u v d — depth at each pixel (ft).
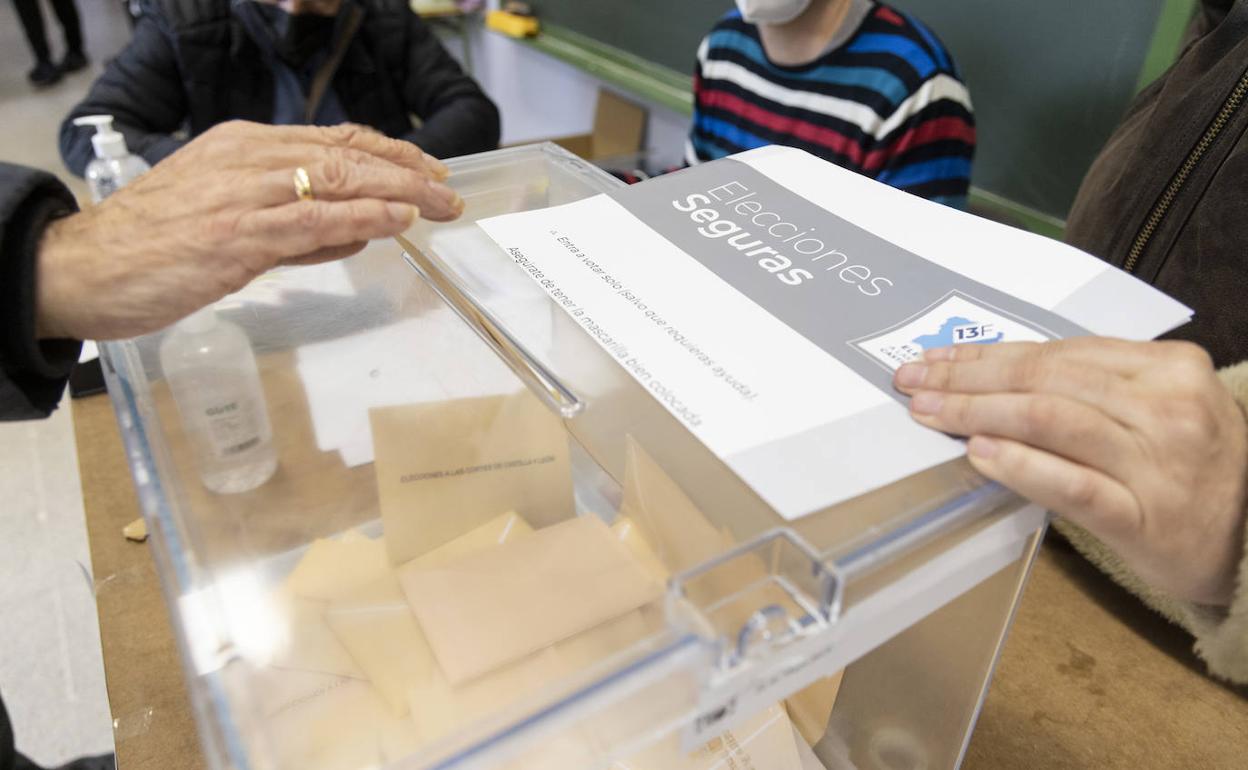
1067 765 1.55
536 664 1.11
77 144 4.55
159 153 4.40
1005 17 3.83
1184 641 1.82
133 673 1.68
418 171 1.69
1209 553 1.19
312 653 1.14
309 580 1.27
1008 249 1.45
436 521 1.46
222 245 1.40
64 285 1.42
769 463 1.01
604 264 1.45
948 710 1.26
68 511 4.98
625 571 1.22
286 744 1.01
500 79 9.14
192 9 4.62
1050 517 1.09
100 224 1.45
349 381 1.50
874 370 1.19
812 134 3.67
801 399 1.13
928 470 1.03
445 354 1.55
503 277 1.51
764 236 1.54
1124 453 1.05
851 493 0.97
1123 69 3.43
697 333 1.26
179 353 1.48
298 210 1.39
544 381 1.37
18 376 1.50
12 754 2.38
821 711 1.28
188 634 1.00
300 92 4.92
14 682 3.95
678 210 1.63
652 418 1.17
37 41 12.11
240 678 1.00
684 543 1.14
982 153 4.17
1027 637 1.83
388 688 1.12
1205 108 1.91
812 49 3.62
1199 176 1.93
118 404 1.33
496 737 0.80
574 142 7.26
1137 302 1.29
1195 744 1.58
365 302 1.65
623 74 6.63
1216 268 1.85
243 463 1.38
